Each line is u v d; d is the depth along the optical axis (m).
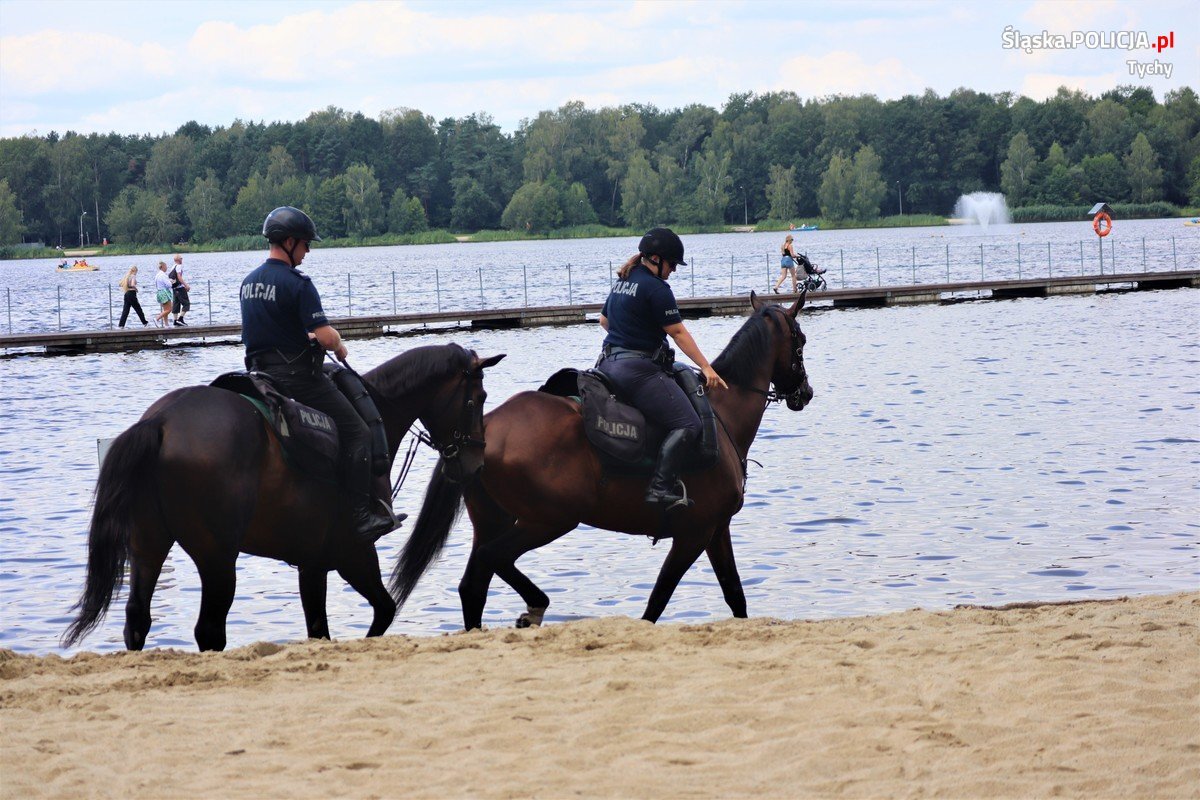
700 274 81.19
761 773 6.20
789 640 8.85
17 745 6.67
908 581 12.72
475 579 10.31
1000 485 16.98
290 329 9.59
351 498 9.81
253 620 12.04
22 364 37.50
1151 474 17.28
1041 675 7.61
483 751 6.57
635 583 13.06
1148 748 6.41
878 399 25.48
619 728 6.85
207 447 8.76
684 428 10.25
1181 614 9.41
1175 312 44.84
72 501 17.20
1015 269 77.19
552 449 10.10
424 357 10.18
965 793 5.89
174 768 6.37
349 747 6.65
